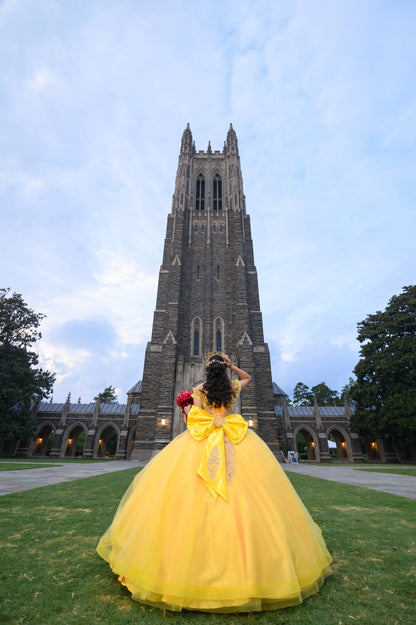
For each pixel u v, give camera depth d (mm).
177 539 2131
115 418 41906
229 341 33406
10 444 40000
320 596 2262
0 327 38688
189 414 2785
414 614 2020
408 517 4922
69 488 7664
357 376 36438
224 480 2336
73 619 1915
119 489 7500
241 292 33938
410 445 34000
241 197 41188
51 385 39938
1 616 1925
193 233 38844
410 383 32094
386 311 36438
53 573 2604
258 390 30672
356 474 14289
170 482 2396
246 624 1883
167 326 31859
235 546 2078
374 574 2674
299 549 2283
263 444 2791
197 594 1976
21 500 5922
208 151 45781
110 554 2488
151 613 1996
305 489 8398
